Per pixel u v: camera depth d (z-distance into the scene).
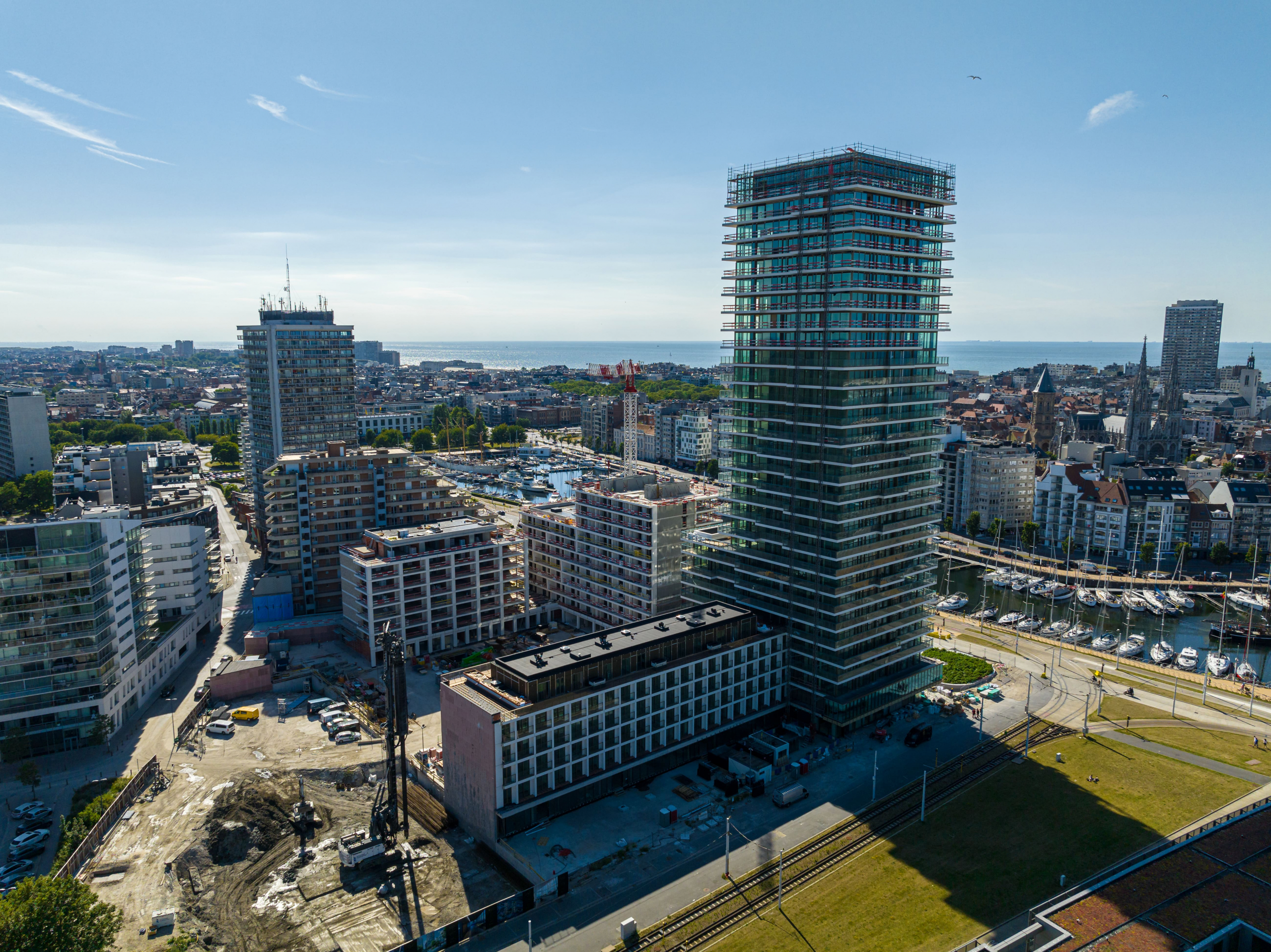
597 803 132.00
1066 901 97.94
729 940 101.44
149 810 131.00
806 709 158.88
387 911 107.12
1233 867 104.75
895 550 165.00
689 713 144.62
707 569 182.12
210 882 113.31
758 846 120.94
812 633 157.62
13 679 149.25
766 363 164.50
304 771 143.75
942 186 163.62
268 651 197.50
